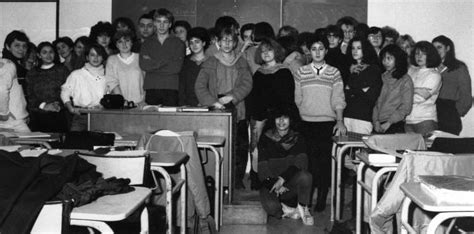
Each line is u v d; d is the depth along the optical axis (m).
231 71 4.51
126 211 1.59
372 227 2.31
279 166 4.10
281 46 4.51
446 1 6.38
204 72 4.46
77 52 5.25
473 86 6.26
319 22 6.29
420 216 2.28
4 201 1.52
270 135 4.18
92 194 1.69
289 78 4.43
